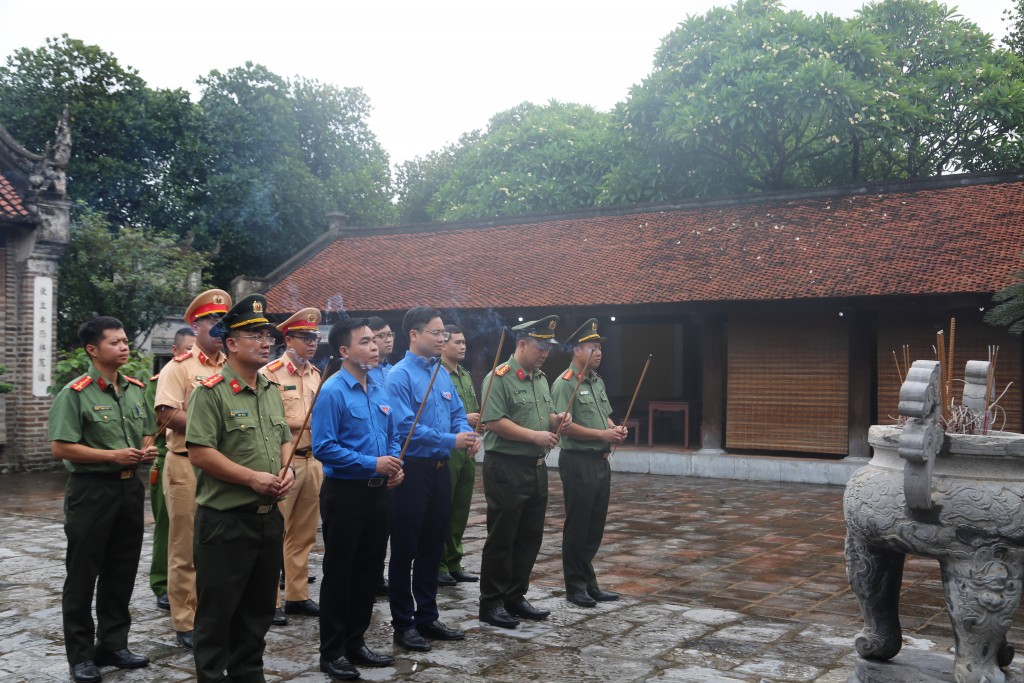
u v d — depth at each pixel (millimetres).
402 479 4883
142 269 17609
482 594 5492
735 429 13820
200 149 24078
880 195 14508
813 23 19812
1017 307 7637
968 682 3744
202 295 5465
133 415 4828
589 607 5891
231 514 3910
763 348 13664
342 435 4707
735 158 20656
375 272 17672
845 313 12648
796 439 13359
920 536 3814
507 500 5430
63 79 23000
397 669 4625
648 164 20812
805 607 5953
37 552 7590
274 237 25344
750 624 5496
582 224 17125
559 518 9656
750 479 13328
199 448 3854
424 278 16750
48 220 14000
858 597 4293
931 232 13000
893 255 12695
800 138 19953
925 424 3664
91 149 23328
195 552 3977
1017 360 11750
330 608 4539
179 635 5066
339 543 4543
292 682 4430
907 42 22578
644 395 17031
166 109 23828
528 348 5629
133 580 4777
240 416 3988
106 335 4734
